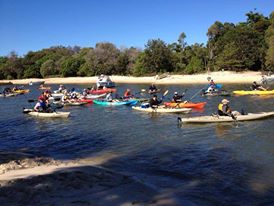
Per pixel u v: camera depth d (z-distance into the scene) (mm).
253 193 10438
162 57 92938
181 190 10805
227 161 13602
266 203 9734
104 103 34406
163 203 9852
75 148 16953
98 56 102438
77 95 38938
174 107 28000
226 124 20938
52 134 20750
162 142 17359
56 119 26312
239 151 14969
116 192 10734
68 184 11445
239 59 79562
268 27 85375
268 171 12242
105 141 18203
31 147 17594
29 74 116250
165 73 89625
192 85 61844
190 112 27000
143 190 10844
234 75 71688
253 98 34844
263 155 14188
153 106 28297
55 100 39062
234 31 87188
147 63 93750
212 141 17047
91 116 27312
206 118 21578
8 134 21406
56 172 12703
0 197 10469
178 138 18078
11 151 16734
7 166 13703
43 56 131625
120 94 47594
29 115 28641
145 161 14125
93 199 10242
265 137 17312
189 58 96688
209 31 97375
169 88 56062
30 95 53031
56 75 112812
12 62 118062
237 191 10625
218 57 85500
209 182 11445
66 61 109688
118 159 14562
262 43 79688
